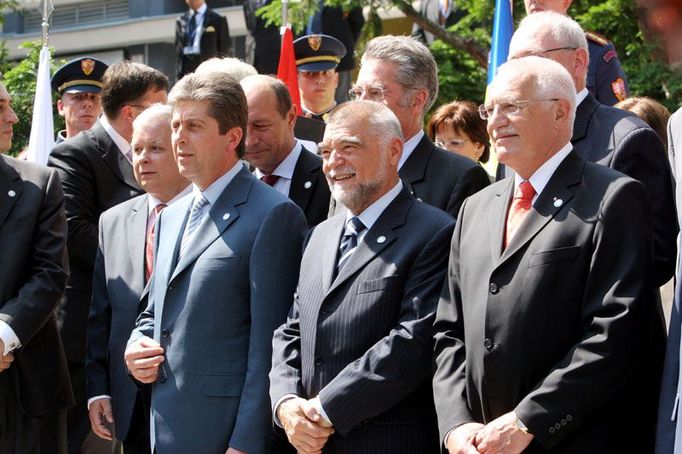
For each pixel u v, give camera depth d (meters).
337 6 17.58
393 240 6.99
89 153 9.65
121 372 8.13
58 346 8.73
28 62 17.66
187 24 20.30
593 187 6.26
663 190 6.92
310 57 12.68
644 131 7.01
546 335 6.11
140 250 8.37
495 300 6.27
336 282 6.96
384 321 6.82
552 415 5.87
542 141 6.41
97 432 8.34
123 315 8.23
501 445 5.95
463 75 17.95
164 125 8.48
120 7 33.31
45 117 13.05
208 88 7.61
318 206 8.56
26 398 8.45
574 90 6.54
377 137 7.07
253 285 7.35
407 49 7.89
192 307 7.40
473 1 17.97
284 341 7.16
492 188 6.77
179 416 7.29
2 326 8.03
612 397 6.11
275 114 8.52
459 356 6.54
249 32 18.62
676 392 5.90
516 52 7.54
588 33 9.56
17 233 8.40
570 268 6.12
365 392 6.60
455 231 6.80
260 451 7.12
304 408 6.70
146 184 8.45
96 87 12.22
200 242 7.55
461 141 10.35
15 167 8.66
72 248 9.43
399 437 6.76
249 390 7.20
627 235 6.08
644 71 14.45
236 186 7.68
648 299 6.07
